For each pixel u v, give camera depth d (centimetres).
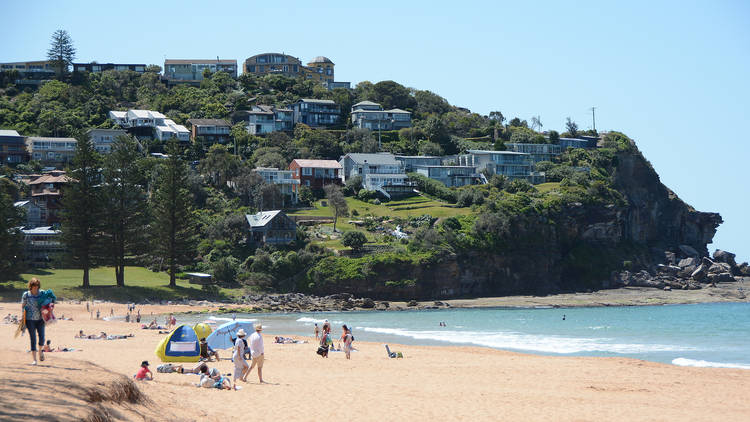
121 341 4878
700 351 5303
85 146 10319
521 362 4097
